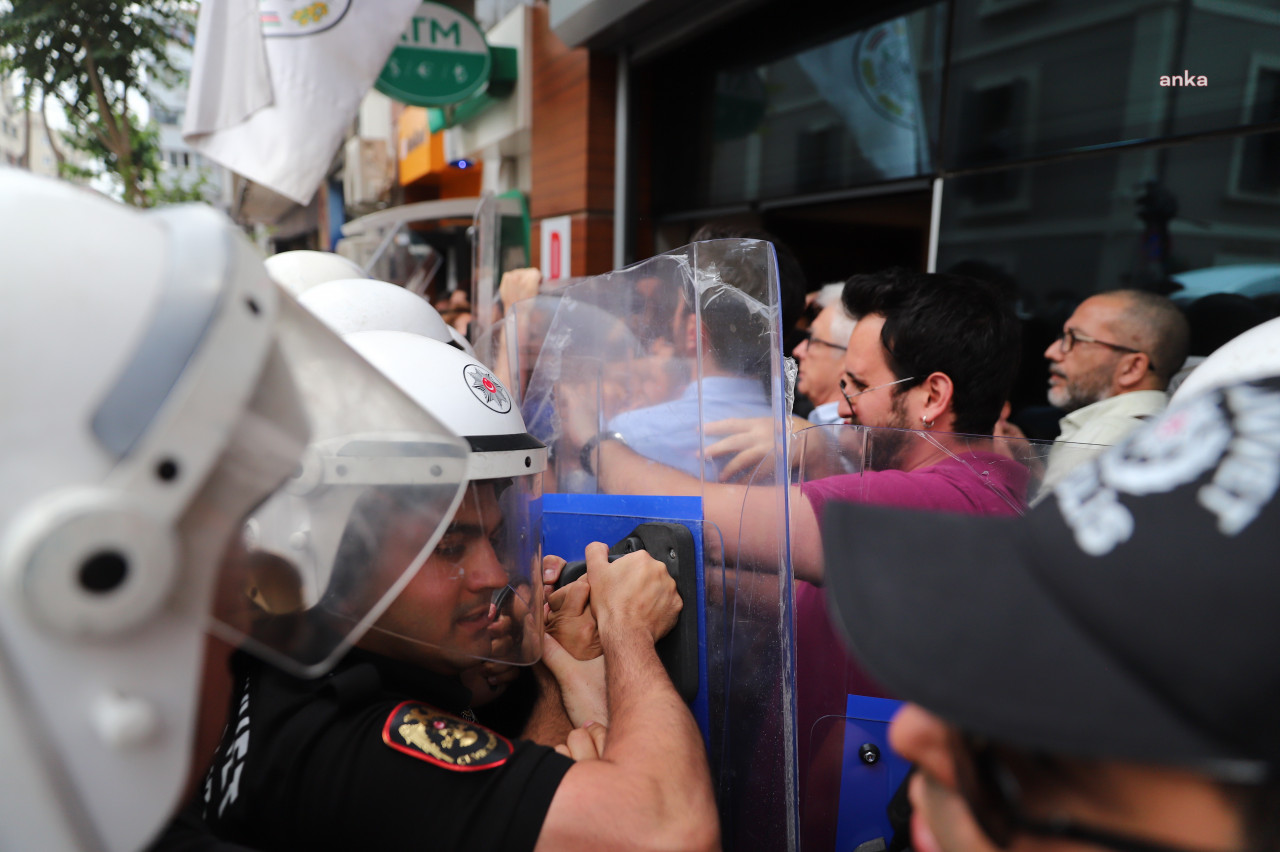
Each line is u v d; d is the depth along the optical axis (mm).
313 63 2488
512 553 833
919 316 1241
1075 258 2045
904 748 454
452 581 781
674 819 672
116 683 395
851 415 1373
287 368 492
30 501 367
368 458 545
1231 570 321
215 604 463
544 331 1198
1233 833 326
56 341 377
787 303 1391
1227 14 1671
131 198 5809
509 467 804
